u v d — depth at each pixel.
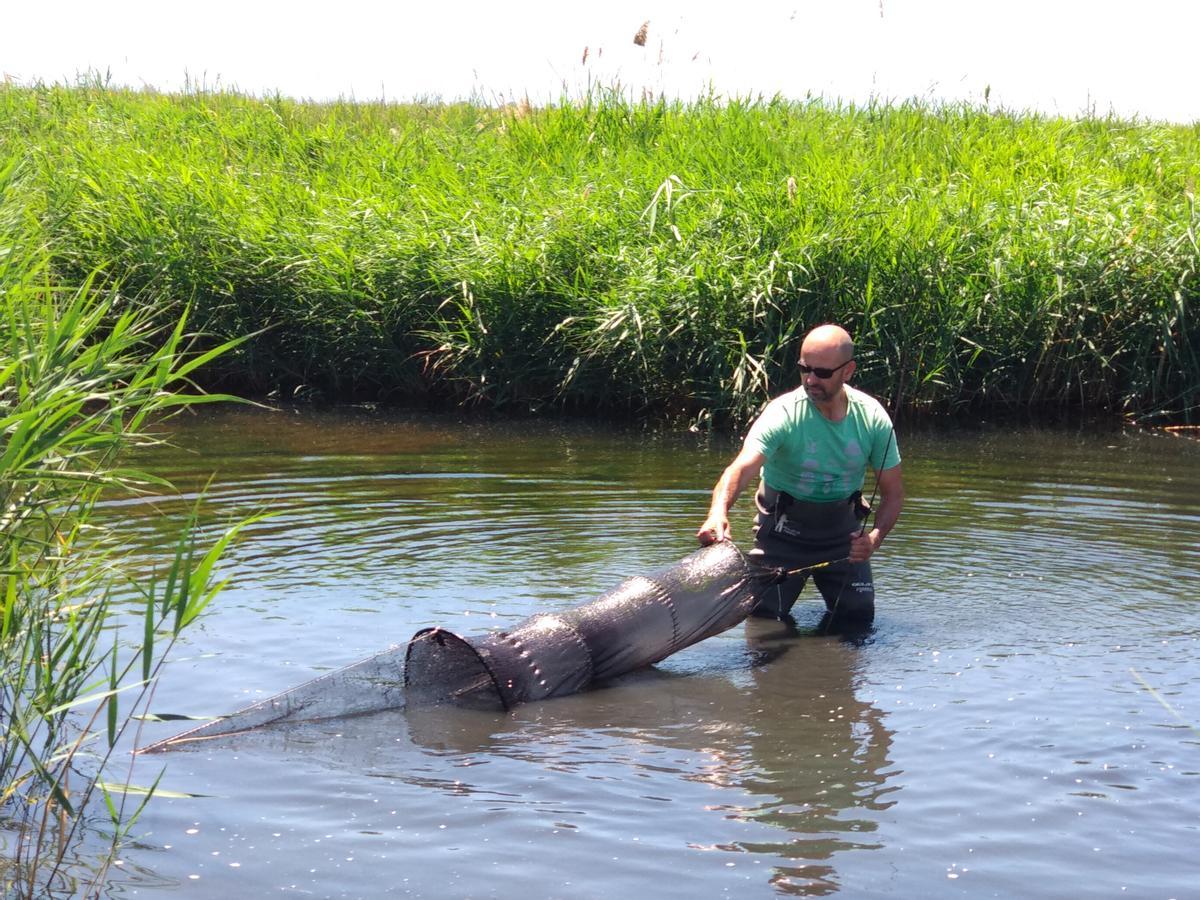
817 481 6.12
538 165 15.28
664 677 5.46
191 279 13.09
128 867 3.67
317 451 10.13
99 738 4.57
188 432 10.89
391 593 6.33
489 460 9.88
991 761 4.49
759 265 12.18
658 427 11.67
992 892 3.58
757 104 17.52
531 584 6.50
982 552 7.33
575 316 12.30
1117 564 7.09
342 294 12.79
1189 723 4.84
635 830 3.95
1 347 4.63
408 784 4.28
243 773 4.34
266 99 19.69
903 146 16.03
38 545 4.53
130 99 19.80
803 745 4.65
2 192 7.16
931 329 12.17
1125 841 3.89
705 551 5.94
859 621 6.16
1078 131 17.88
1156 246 12.55
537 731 4.80
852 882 3.62
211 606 6.08
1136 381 12.30
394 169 15.48
